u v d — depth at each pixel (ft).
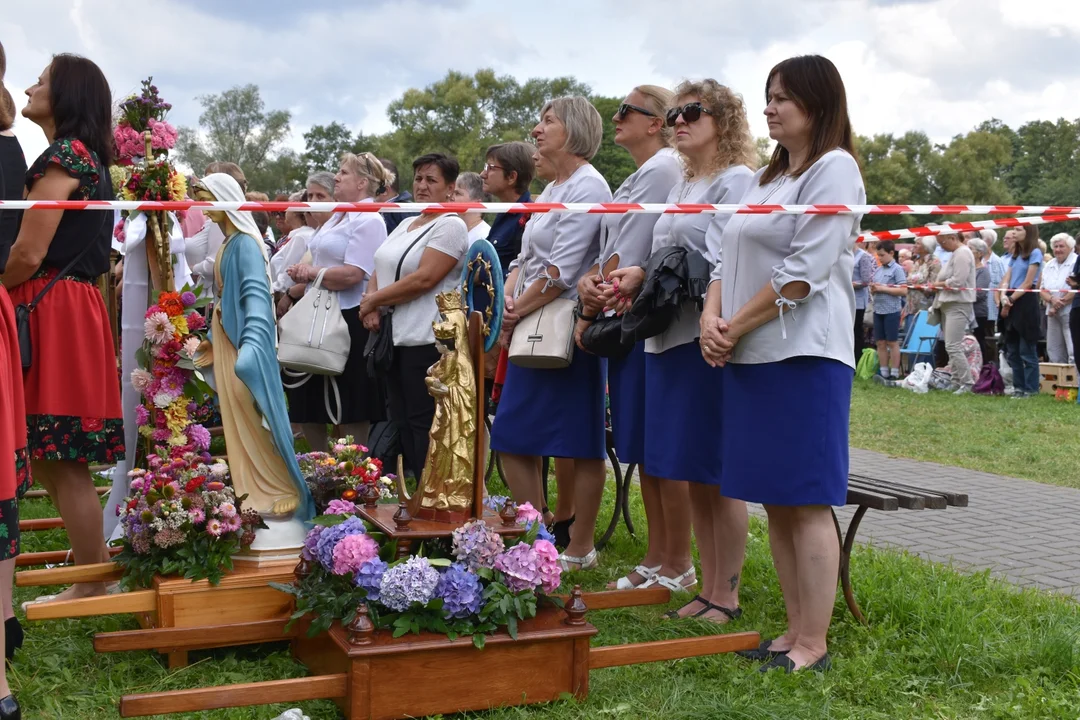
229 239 13.34
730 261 12.56
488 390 22.20
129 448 15.89
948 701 11.49
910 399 44.16
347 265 20.16
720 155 14.28
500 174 19.90
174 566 12.17
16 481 11.01
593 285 15.17
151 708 9.61
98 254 13.62
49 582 12.93
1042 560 18.94
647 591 14.47
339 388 20.34
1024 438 34.22
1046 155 193.98
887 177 180.34
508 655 10.71
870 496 13.44
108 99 13.88
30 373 13.01
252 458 13.05
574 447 16.21
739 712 10.66
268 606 12.39
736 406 12.30
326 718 10.61
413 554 11.64
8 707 9.77
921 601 14.16
